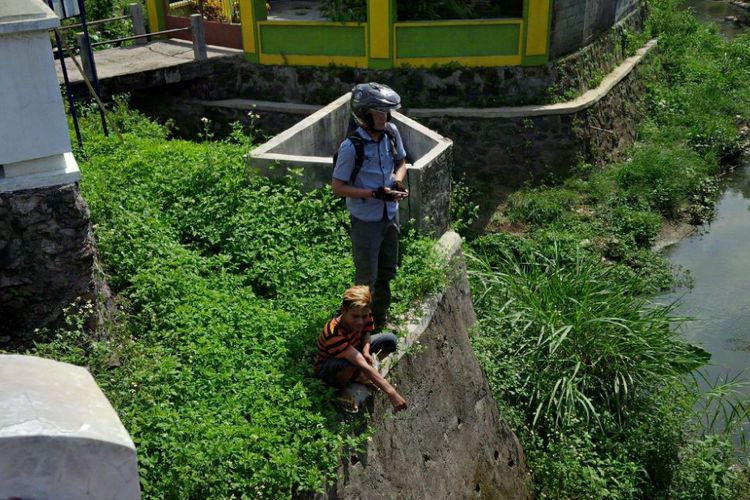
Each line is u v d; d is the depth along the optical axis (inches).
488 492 279.1
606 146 580.4
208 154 309.4
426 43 514.0
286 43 528.4
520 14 538.3
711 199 597.3
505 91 523.5
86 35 351.3
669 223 562.3
